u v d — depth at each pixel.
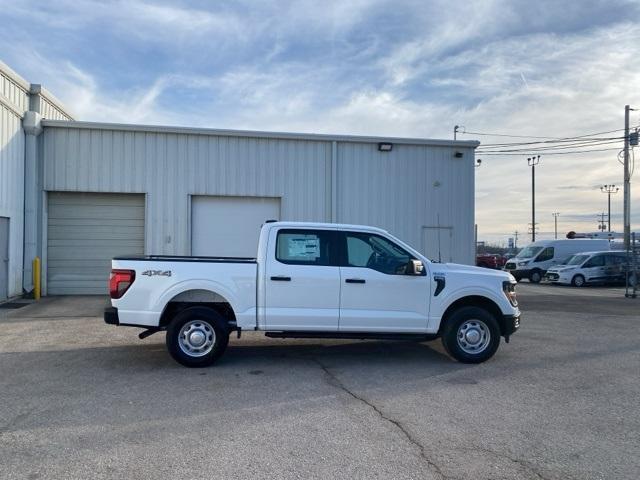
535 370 7.59
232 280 7.58
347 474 4.12
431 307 7.86
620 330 11.36
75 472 4.11
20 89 14.78
